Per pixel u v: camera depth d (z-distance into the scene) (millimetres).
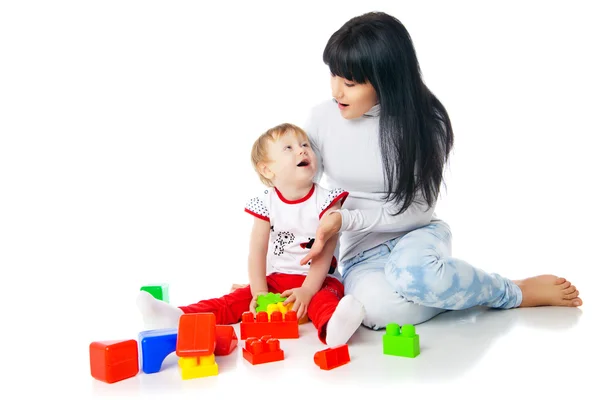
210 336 1759
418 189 2188
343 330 1892
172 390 1667
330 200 2240
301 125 2424
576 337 1981
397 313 2090
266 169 2285
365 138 2266
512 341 1955
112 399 1633
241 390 1648
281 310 2104
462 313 2246
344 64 2096
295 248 2289
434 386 1644
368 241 2311
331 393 1613
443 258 2068
